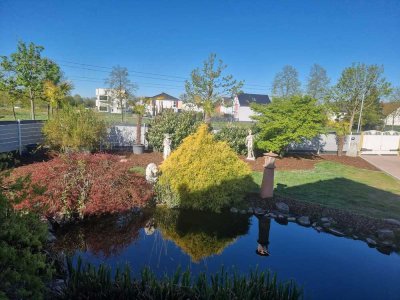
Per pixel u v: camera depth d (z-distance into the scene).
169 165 7.10
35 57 17.14
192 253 4.95
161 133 13.58
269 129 13.08
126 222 6.19
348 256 5.06
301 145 16.64
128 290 3.19
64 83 18.88
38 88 17.42
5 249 2.25
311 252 5.16
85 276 3.27
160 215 6.59
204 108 24.14
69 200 5.51
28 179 3.02
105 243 5.18
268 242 5.53
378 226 6.11
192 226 6.18
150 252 4.89
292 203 7.31
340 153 16.22
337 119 18.92
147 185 6.86
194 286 3.26
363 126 32.12
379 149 17.33
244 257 4.89
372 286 4.16
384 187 9.63
